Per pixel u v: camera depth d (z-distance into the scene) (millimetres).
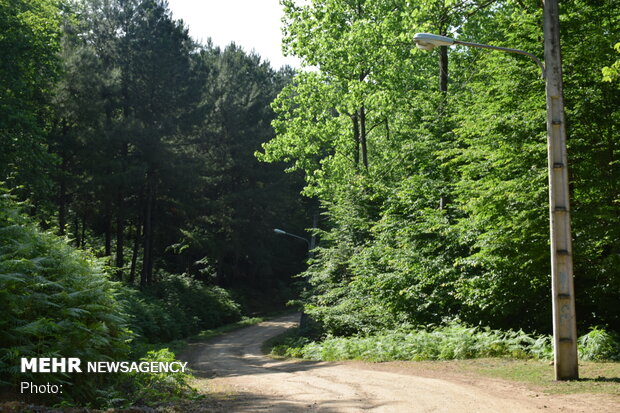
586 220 15031
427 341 18047
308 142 35500
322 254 34438
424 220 23562
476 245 17312
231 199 60938
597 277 15711
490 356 15781
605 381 10203
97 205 44062
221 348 34594
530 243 15914
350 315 29062
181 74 49938
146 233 48438
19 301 9555
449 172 22906
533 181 15602
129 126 42312
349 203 31984
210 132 61625
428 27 20094
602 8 16078
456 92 23484
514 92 16797
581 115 15461
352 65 28750
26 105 29297
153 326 33188
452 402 9102
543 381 10828
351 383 12547
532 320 18016
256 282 71812
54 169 32188
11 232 11305
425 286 22188
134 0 48156
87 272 12344
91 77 40688
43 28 31141
